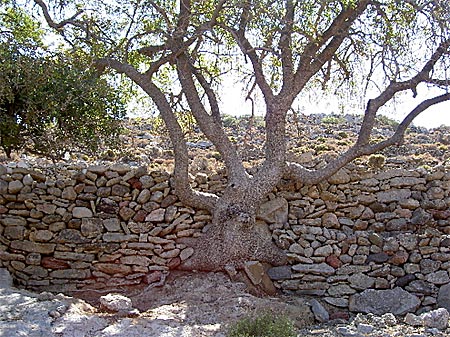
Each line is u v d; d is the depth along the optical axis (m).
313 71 9.62
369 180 9.87
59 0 9.66
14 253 8.88
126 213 9.28
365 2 9.37
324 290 9.12
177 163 9.18
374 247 9.34
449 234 9.38
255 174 9.52
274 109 9.52
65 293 8.86
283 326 6.56
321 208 9.70
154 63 9.67
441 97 9.55
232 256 8.97
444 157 14.13
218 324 6.88
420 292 8.95
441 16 8.93
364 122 9.69
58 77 9.75
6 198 8.98
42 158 11.40
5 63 9.16
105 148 11.92
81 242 9.07
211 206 9.39
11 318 6.39
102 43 9.76
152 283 9.00
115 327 6.48
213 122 9.53
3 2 9.84
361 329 7.16
